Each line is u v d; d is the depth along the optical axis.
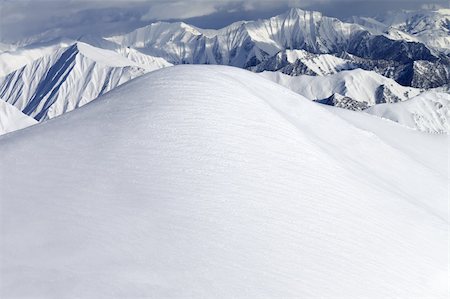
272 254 23.62
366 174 39.03
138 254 22.00
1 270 20.59
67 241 22.61
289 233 25.58
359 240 27.00
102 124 35.22
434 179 47.22
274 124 37.22
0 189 27.34
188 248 22.83
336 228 27.33
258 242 24.25
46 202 25.89
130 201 26.05
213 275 21.34
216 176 29.16
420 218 33.25
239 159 31.41
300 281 22.23
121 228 23.72
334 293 22.09
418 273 26.27
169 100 37.97
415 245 29.08
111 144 31.98
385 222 30.44
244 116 36.91
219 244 23.50
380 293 23.25
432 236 31.38
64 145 32.44
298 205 28.31
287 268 22.92
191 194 27.09
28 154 31.50
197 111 36.31
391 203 33.84
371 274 24.47
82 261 21.27
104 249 22.17
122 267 21.03
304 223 26.78
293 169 32.16
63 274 20.38
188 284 20.48
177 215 25.14
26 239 22.78
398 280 24.78
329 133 46.72
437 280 26.44
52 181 28.06
